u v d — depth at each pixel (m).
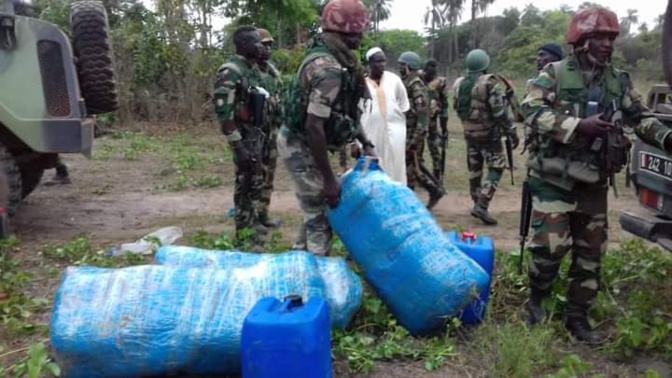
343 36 3.87
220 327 3.29
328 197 3.93
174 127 17.09
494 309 4.36
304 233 4.84
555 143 3.78
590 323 4.14
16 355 3.81
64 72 6.55
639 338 3.75
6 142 6.62
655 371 3.45
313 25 17.00
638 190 4.68
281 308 2.94
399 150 6.46
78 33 6.93
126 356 3.26
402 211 3.84
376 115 6.36
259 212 6.79
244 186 5.71
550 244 3.89
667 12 3.95
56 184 9.73
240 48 5.63
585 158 3.72
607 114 3.70
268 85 6.49
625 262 5.27
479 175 7.53
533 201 4.00
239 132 5.62
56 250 5.89
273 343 2.80
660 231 4.21
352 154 4.72
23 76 6.37
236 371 3.40
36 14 19.00
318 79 3.77
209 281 3.48
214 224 7.29
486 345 3.75
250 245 5.73
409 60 7.74
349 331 3.96
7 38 6.21
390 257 3.82
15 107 6.34
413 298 3.77
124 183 9.94
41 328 4.16
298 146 4.21
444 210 8.18
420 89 7.65
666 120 4.17
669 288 4.87
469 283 3.70
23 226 7.12
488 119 7.20
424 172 7.82
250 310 3.13
